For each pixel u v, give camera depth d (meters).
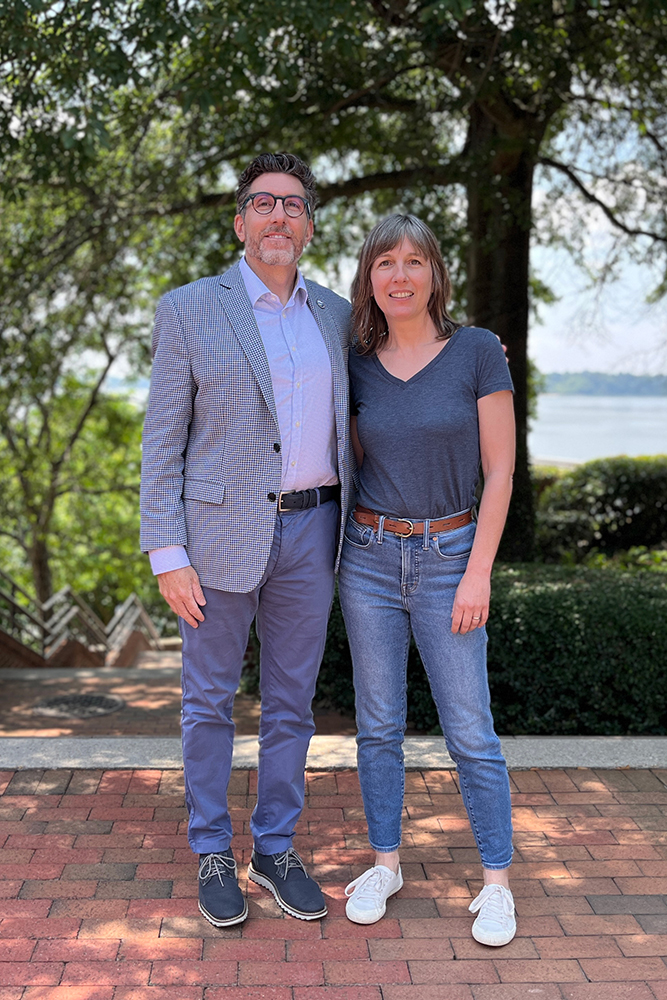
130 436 17.39
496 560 8.44
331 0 5.10
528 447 8.54
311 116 7.84
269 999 2.15
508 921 2.38
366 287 2.51
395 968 2.27
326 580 2.54
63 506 18.30
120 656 11.02
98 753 3.46
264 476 2.41
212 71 5.83
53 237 8.52
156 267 10.09
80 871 2.69
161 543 2.42
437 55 6.52
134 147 7.37
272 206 2.41
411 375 2.46
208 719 2.51
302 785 2.64
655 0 5.85
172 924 2.44
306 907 2.46
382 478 2.48
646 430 42.84
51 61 5.41
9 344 9.55
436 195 7.46
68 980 2.20
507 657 4.45
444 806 3.15
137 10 5.22
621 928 2.44
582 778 3.35
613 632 4.30
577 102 7.99
